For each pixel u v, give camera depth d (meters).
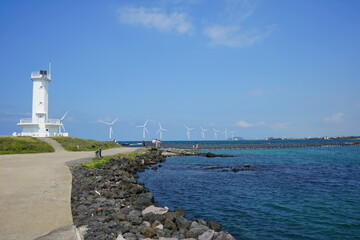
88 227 9.55
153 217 11.62
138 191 18.64
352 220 14.16
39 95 63.34
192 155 67.56
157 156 53.91
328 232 12.49
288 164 44.59
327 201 18.27
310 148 108.50
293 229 12.90
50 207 10.83
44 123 61.34
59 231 8.42
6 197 12.27
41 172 20.08
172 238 9.47
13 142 44.91
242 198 19.33
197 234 10.36
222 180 27.77
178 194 20.81
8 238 7.79
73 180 18.33
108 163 31.25
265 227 13.17
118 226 10.11
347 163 45.69
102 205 12.98
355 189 22.45
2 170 21.05
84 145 55.94
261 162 48.62
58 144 52.53
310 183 25.56
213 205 17.34
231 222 13.93
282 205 17.25
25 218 9.52
